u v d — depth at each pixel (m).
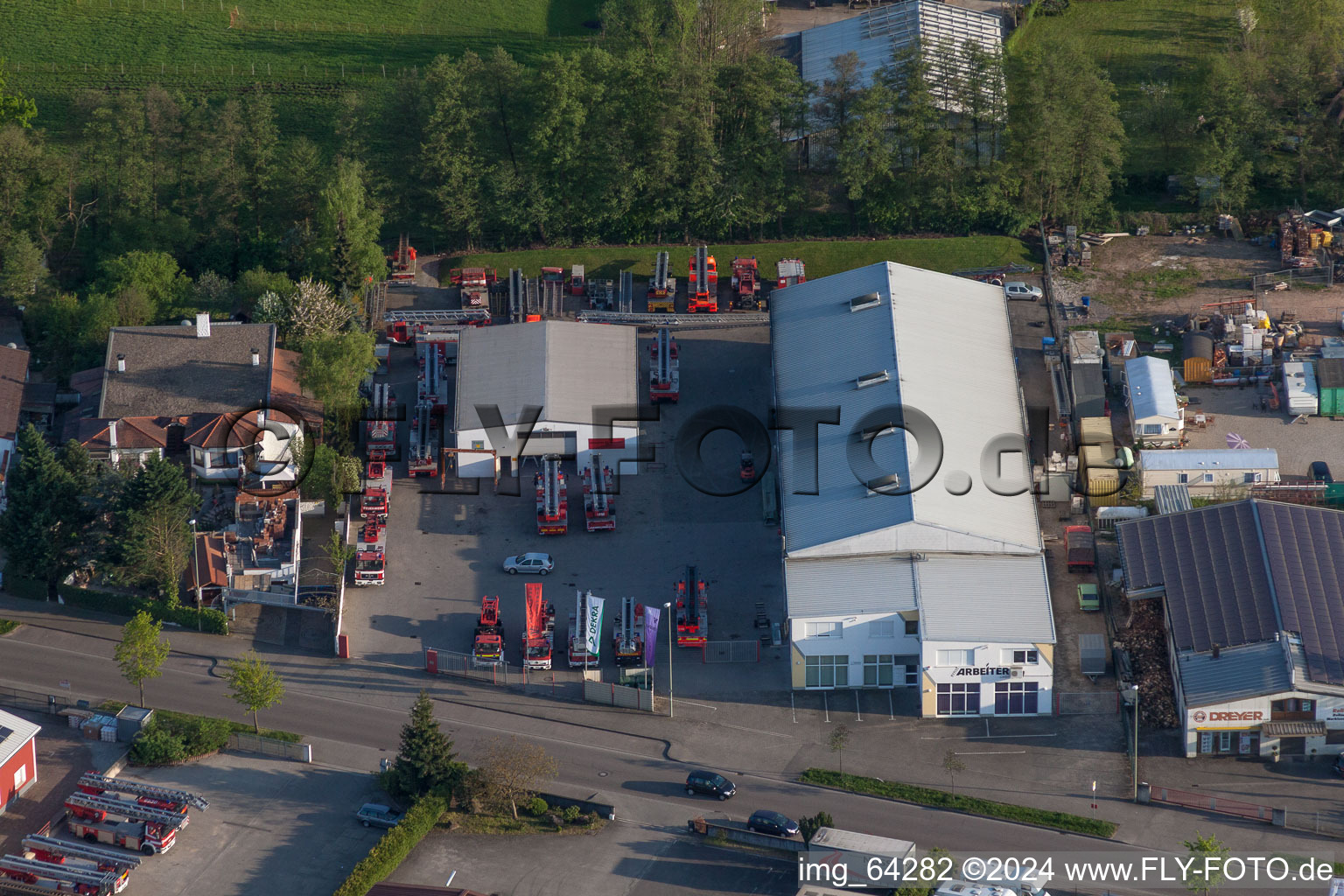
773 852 122.50
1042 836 123.94
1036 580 140.88
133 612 147.62
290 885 119.38
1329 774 129.50
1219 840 123.19
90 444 158.75
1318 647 132.62
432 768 125.19
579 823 125.50
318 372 163.75
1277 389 169.75
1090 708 137.25
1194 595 140.25
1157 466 156.88
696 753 133.38
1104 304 186.00
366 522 158.00
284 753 131.88
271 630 146.38
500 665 141.88
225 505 158.12
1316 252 191.12
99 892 116.62
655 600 149.00
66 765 129.75
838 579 141.38
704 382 175.88
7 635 144.62
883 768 131.62
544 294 186.62
